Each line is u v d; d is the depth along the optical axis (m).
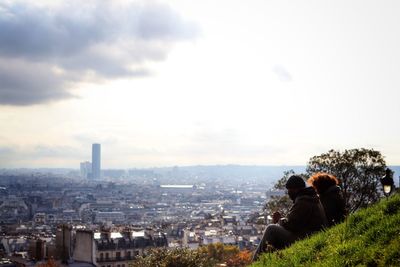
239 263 141.25
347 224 20.53
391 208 20.25
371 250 17.36
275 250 22.23
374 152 70.62
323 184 25.73
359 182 70.25
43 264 151.88
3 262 158.50
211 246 167.62
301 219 22.84
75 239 167.62
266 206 82.56
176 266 97.81
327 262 18.00
